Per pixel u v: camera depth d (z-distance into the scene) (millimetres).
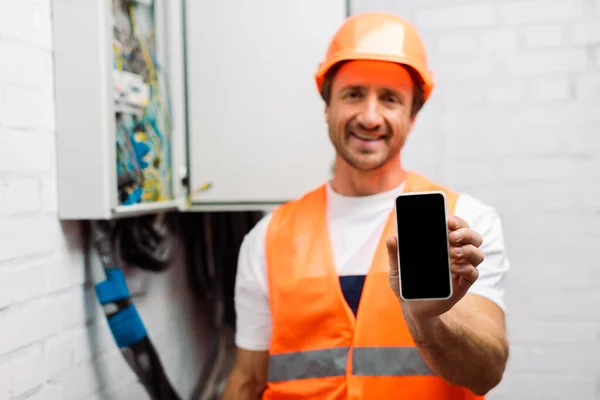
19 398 1106
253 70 1496
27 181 1140
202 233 1789
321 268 1230
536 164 1920
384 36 1210
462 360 979
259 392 1362
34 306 1154
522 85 1918
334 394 1176
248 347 1342
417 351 1154
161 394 1361
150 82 1443
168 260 1591
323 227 1281
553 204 1918
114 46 1292
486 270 1162
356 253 1244
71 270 1276
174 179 1521
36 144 1166
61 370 1233
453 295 857
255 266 1324
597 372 1922
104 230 1327
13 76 1104
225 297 1771
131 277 1519
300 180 1481
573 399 1934
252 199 1504
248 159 1502
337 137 1231
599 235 1902
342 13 1460
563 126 1905
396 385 1148
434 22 1950
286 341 1229
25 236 1132
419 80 1248
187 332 1843
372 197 1276
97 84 1205
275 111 1489
